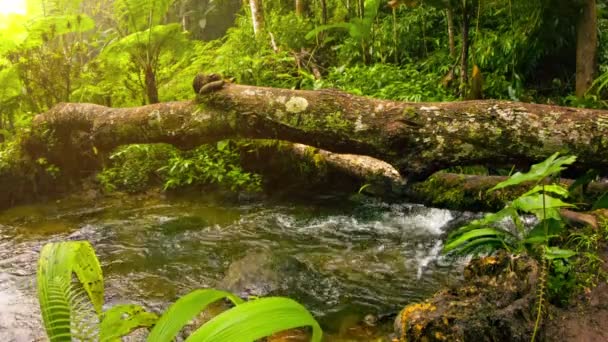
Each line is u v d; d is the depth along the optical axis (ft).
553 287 5.80
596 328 5.31
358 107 10.05
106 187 16.10
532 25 15.07
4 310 8.47
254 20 22.45
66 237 12.47
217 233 12.31
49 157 16.02
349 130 9.96
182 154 16.14
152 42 16.83
